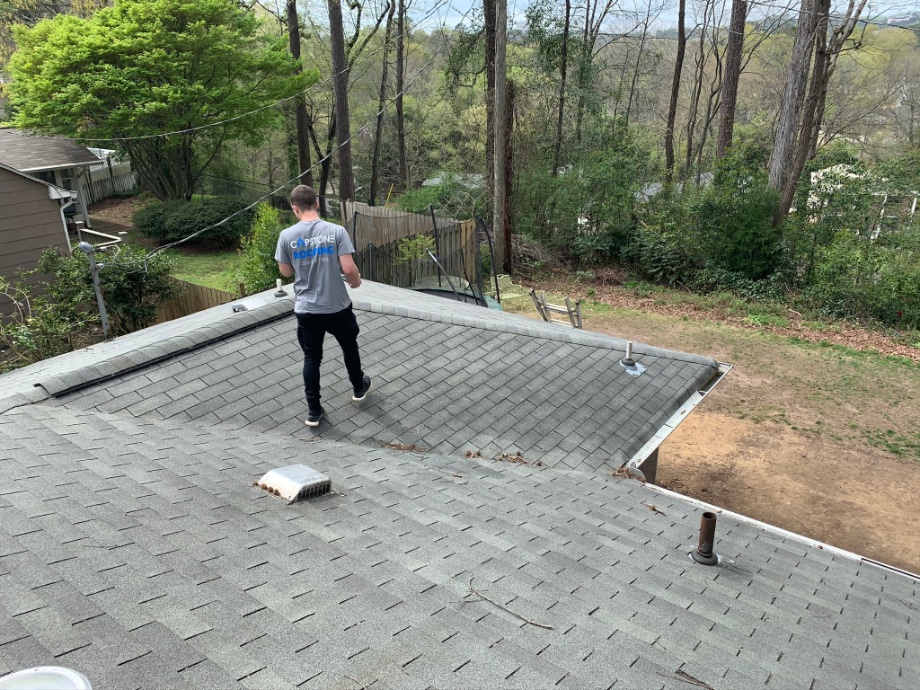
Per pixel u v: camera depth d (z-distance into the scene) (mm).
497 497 4465
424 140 35312
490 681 2291
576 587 3275
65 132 20109
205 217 21594
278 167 36062
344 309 4723
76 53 19453
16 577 2479
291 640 2363
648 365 6934
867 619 3551
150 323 13086
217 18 21297
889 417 11031
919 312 15156
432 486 4469
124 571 2666
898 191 20516
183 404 5055
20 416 4367
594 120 25938
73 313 11328
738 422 10922
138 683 1982
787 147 17859
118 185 29859
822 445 10172
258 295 7719
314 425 5113
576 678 2404
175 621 2359
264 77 23031
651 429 5930
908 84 31953
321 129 39969
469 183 23391
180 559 2855
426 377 6078
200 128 20875
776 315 16203
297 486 3801
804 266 17688
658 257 19328
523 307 17016
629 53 32688
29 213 13234
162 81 20984
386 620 2621
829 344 14133
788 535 4785
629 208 20500
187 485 3742
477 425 5566
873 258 15742
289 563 3008
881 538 7918
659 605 3227
